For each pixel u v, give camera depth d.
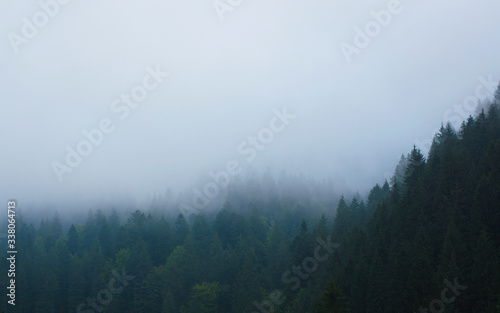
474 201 56.53
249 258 93.94
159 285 103.50
